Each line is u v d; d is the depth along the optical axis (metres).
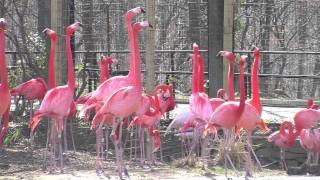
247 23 18.55
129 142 11.91
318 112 11.02
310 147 11.01
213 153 11.19
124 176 9.02
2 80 9.18
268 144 11.67
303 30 17.73
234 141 10.67
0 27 8.96
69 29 9.74
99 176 8.98
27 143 11.80
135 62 9.00
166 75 15.68
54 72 11.32
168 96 11.41
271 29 18.02
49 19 12.80
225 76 11.65
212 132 10.34
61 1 11.67
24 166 9.77
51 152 9.57
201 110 10.07
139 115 9.70
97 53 14.49
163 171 9.70
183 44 16.47
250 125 9.41
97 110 10.08
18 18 13.83
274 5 17.81
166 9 16.45
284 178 8.90
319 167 10.12
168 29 16.48
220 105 9.78
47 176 8.89
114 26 14.78
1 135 9.74
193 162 10.38
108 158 11.02
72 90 9.62
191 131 10.91
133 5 14.80
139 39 15.20
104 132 11.83
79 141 12.08
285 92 17.55
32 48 14.18
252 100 10.42
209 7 11.88
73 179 8.63
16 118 13.06
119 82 9.90
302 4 17.61
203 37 16.00
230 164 10.27
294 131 11.22
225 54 10.05
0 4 13.09
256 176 9.41
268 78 16.97
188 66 16.67
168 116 13.05
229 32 11.52
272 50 17.95
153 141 10.67
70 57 9.70
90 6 14.10
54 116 9.39
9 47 15.69
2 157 10.38
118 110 8.82
